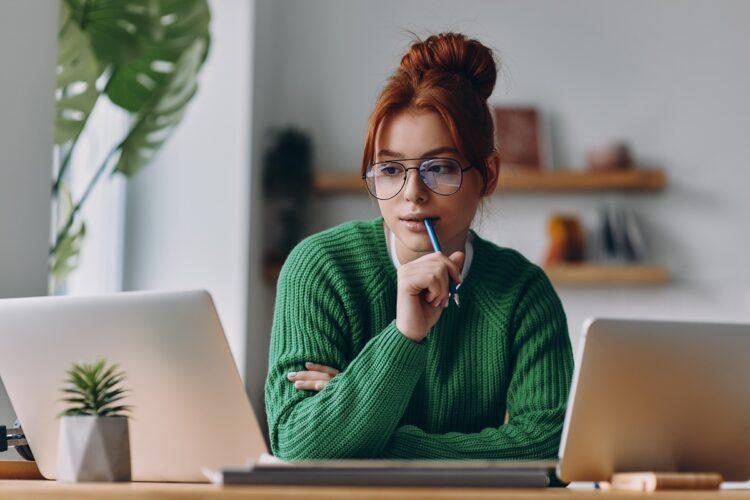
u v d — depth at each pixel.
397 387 1.37
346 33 4.56
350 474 1.03
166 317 1.27
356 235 1.64
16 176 1.99
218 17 4.23
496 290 1.62
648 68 4.41
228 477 1.02
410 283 1.36
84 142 3.73
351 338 1.59
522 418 1.51
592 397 1.18
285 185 4.36
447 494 0.96
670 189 4.35
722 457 1.26
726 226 4.32
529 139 4.37
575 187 4.31
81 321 1.34
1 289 1.94
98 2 2.75
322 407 1.38
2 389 1.87
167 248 4.07
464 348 1.60
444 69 1.53
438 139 1.46
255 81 4.25
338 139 4.53
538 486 1.04
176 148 4.14
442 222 1.48
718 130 4.36
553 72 4.44
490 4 4.49
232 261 4.07
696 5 4.42
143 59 3.06
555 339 1.62
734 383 1.24
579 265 4.27
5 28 1.97
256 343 4.23
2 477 1.49
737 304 4.28
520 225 4.38
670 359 1.20
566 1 4.47
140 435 1.32
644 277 4.23
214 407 1.27
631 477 1.16
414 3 4.54
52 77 2.12
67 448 1.21
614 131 4.39
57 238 2.83
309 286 1.59
